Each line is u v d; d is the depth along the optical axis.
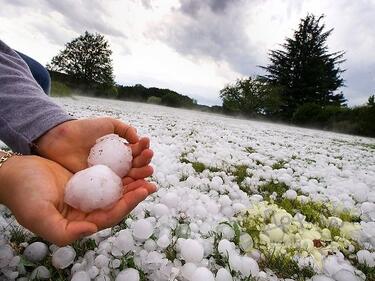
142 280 0.23
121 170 0.24
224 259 0.27
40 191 0.18
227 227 0.31
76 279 0.22
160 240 0.27
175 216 0.34
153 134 1.03
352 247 0.32
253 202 0.43
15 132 0.24
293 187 0.53
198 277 0.23
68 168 0.25
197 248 0.26
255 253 0.28
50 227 0.17
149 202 0.37
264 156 0.83
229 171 0.59
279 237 0.32
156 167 0.53
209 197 0.42
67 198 0.20
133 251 0.26
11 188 0.19
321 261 0.29
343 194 0.50
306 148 1.25
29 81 0.26
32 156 0.22
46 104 0.25
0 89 0.25
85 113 1.58
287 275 0.27
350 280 0.25
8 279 0.22
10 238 0.26
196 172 0.56
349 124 4.09
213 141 1.02
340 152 1.27
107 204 0.20
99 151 0.24
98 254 0.26
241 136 1.38
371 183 0.64
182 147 0.80
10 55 0.27
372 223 0.38
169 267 0.25
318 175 0.66
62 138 0.25
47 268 0.24
